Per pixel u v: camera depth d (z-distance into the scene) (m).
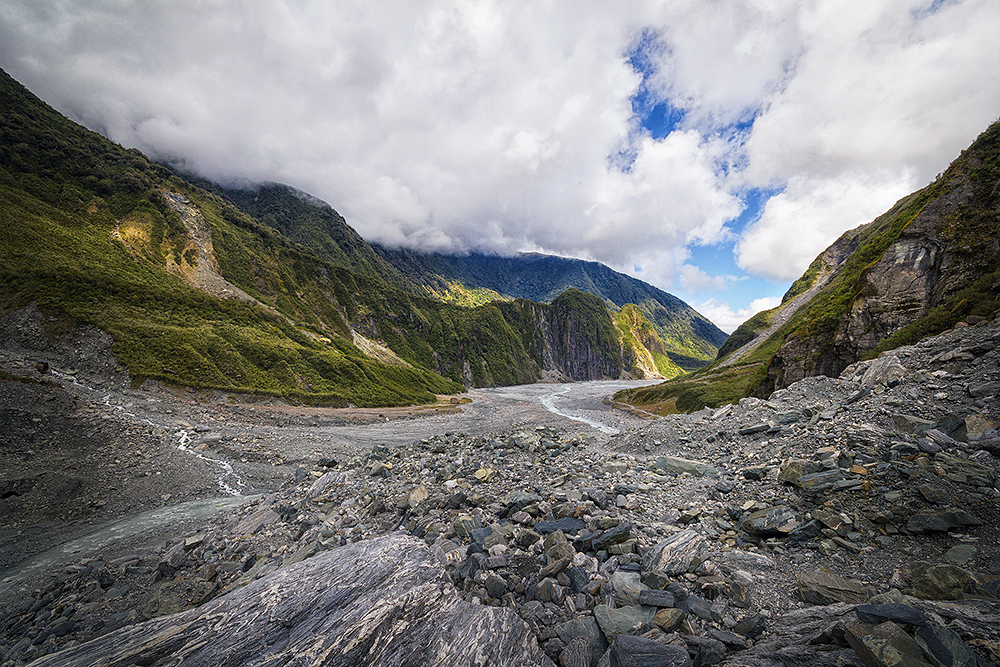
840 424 11.95
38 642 9.61
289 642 4.16
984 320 15.49
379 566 5.60
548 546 7.43
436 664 4.18
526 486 12.06
